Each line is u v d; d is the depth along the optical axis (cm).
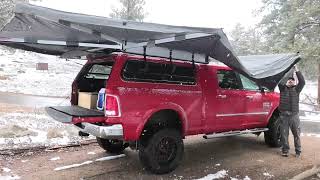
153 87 589
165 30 521
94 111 581
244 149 819
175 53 625
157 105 589
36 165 636
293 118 759
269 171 648
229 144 870
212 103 679
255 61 802
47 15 469
